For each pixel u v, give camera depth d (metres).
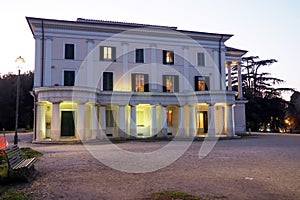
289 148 17.00
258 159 11.84
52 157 12.76
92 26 28.19
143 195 6.00
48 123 26.02
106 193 6.20
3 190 6.53
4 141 17.81
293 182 7.27
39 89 23.12
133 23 32.28
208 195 5.99
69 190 6.50
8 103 58.06
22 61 20.17
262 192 6.24
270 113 51.19
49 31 27.34
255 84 55.59
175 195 5.87
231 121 28.14
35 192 6.36
